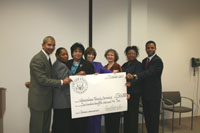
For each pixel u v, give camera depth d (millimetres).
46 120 2164
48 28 3355
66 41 3463
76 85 2129
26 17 3242
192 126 3699
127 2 3793
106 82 2277
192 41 4344
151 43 2797
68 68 2236
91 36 3572
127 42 3822
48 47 2064
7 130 3252
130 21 3715
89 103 2191
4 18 3150
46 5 3328
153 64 2717
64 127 2133
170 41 4148
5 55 3184
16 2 3188
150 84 2729
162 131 3393
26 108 3330
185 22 4262
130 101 2666
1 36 3150
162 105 3582
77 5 3502
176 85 4238
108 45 3715
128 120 2693
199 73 4434
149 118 2799
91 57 2463
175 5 4148
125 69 2822
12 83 3240
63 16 3430
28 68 3291
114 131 2609
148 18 3943
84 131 2283
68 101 2127
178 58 4238
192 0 4289
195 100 4414
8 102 3240
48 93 2080
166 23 4094
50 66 2146
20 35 3230
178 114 4246
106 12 3676
